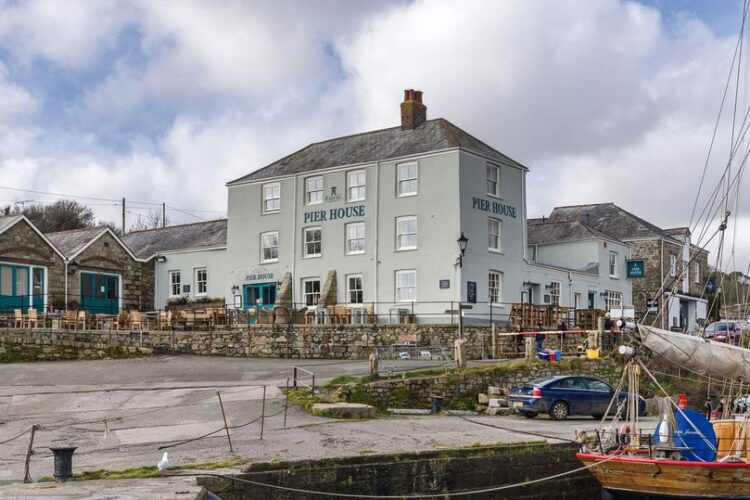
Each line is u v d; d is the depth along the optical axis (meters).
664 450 15.62
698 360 15.10
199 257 45.88
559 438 19.09
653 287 53.38
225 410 22.02
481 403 27.11
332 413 22.14
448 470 16.94
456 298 37.62
